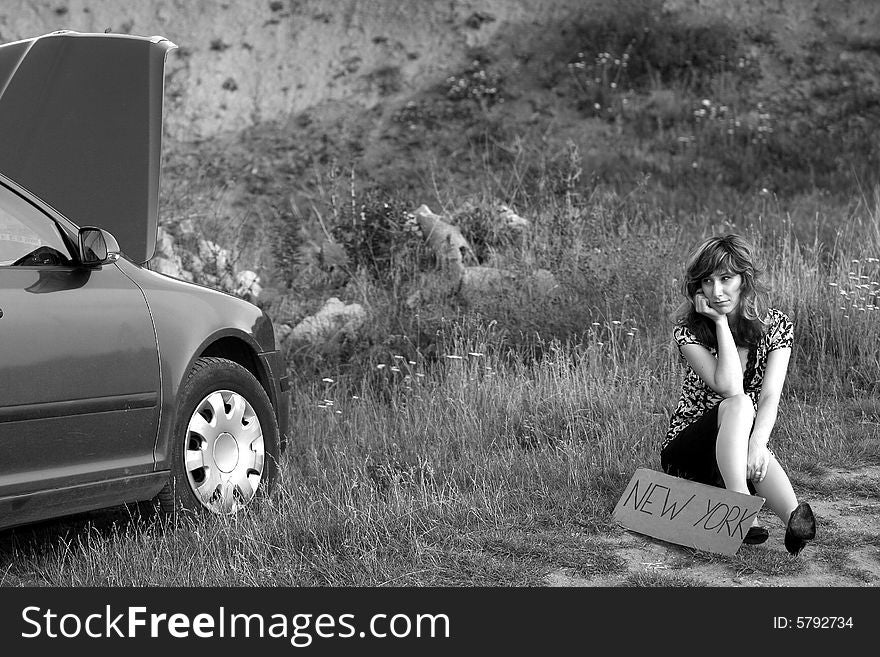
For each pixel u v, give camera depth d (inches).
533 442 438.3
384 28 1461.6
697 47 1355.8
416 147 1226.6
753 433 311.7
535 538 314.7
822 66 1326.3
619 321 564.1
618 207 880.9
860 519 334.0
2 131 447.2
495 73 1359.5
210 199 1031.0
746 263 316.5
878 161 1073.5
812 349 538.9
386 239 711.7
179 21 1485.0
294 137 1291.8
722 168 1064.2
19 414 274.8
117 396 305.0
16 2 1504.7
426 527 322.3
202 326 347.3
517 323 590.9
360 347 594.6
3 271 285.0
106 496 301.4
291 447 440.1
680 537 312.2
